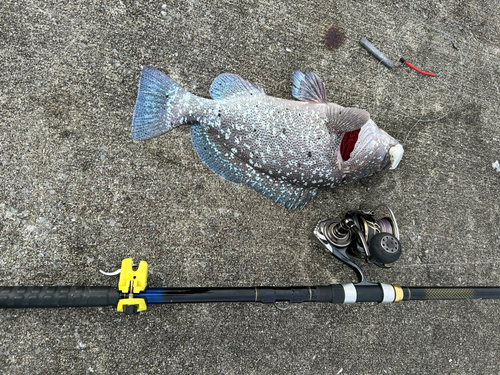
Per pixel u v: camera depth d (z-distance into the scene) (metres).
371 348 0.69
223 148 0.64
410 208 0.73
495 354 0.74
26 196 0.60
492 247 0.76
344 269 0.69
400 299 0.58
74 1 0.62
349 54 0.72
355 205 0.71
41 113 0.61
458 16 0.78
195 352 0.63
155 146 0.64
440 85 0.76
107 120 0.63
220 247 0.65
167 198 0.64
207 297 0.54
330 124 0.63
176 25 0.65
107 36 0.63
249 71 0.68
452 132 0.76
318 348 0.67
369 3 0.73
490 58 0.79
